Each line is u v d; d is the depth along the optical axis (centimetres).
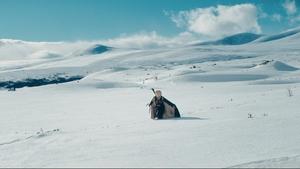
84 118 2841
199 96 4316
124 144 1539
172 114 2417
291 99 2939
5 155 1449
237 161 1178
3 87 15562
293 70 12088
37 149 1539
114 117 2786
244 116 2200
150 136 1703
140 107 3525
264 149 1352
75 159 1298
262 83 6812
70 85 7381
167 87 6962
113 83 7775
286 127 1780
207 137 1608
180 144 1483
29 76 18075
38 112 3538
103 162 1219
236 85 6562
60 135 1862
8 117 3200
